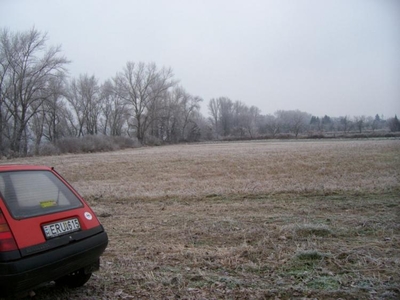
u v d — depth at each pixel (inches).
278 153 1051.9
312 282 160.1
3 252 119.3
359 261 182.2
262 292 151.5
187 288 158.2
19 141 1640.0
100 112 2901.1
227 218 289.0
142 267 185.8
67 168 830.5
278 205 332.8
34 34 1641.2
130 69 2800.2
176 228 264.7
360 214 285.6
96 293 157.6
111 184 557.0
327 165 693.9
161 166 824.3
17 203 136.5
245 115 4023.1
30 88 1678.2
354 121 3489.2
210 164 820.0
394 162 692.1
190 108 3368.6
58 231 140.9
